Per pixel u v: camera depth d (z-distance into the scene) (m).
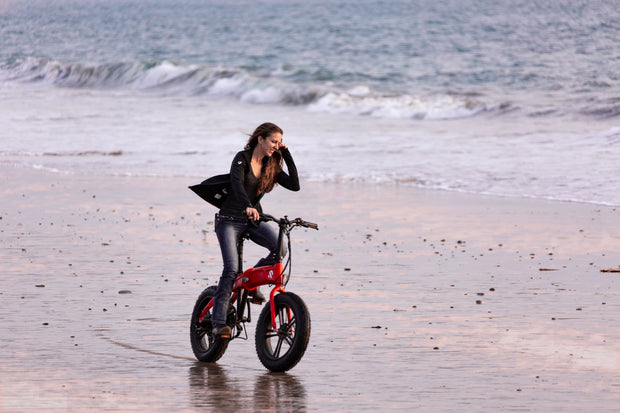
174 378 15.32
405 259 27.47
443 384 14.75
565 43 149.62
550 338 17.94
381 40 179.12
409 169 50.44
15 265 26.27
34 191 43.66
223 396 14.12
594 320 19.50
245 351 17.61
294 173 16.50
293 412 13.21
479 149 57.03
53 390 14.33
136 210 37.91
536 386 14.56
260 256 28.06
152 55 166.62
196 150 58.84
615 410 13.22
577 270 25.56
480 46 154.62
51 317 19.89
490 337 18.08
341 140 63.34
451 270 25.67
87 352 16.98
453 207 38.81
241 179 15.98
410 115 82.56
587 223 34.22
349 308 20.94
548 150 55.03
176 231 32.69
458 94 97.44
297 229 33.59
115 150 59.41
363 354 16.86
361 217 36.34
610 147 54.59
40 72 136.50
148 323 19.48
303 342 15.52
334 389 14.55
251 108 91.06
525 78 108.88
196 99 101.88
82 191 43.66
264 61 149.12
